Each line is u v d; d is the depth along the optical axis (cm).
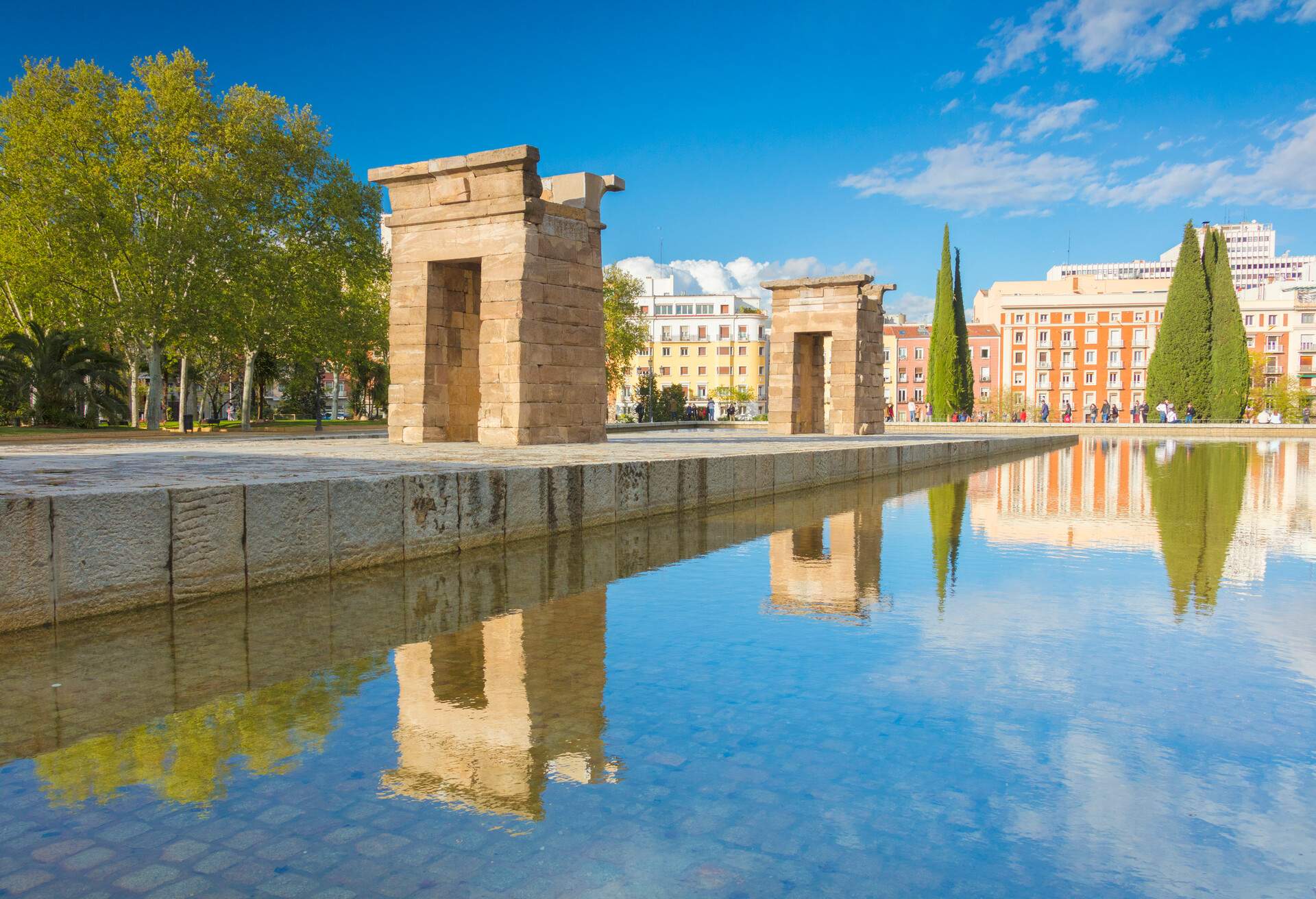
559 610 731
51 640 609
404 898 290
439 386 2308
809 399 4272
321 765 402
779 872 310
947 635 650
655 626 675
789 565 955
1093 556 1024
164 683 523
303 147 4419
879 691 515
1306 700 504
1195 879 312
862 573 911
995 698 503
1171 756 422
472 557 984
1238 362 7219
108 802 363
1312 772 405
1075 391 10869
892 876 309
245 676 539
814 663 574
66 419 3584
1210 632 662
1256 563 985
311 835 334
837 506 1559
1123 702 498
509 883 301
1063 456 3269
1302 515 1433
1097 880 310
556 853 322
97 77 3978
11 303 4300
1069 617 712
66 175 3759
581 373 2284
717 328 13175
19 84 3884
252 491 782
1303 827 352
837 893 297
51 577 640
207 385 6012
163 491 712
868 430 4175
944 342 8138
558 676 541
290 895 292
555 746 425
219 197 3941
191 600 735
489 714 470
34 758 410
